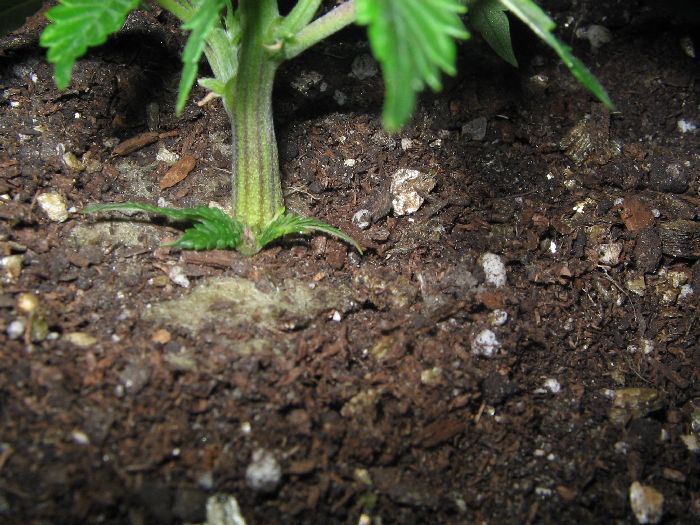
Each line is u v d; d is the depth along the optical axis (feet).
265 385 0.37
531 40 0.57
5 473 0.32
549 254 0.47
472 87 0.54
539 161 0.51
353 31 0.55
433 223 0.47
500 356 0.41
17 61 0.48
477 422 0.41
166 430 0.35
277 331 0.39
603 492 0.39
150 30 0.51
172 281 0.40
